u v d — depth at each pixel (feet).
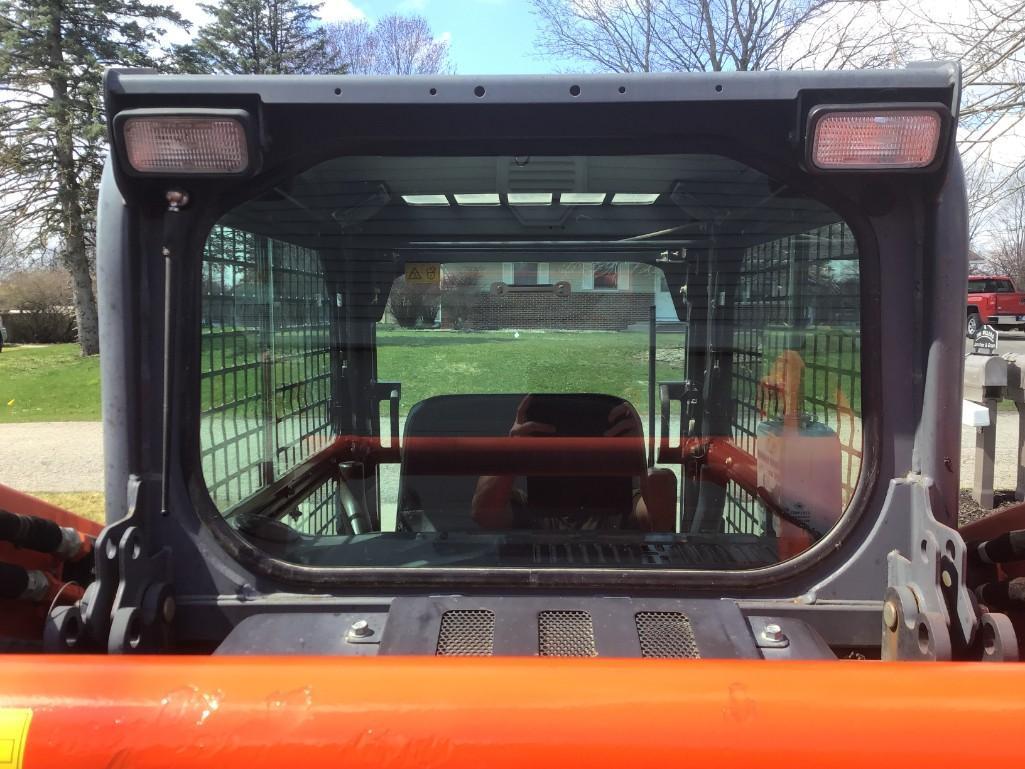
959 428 5.23
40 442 36.40
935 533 5.03
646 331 7.20
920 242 5.28
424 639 5.12
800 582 5.51
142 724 3.76
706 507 6.98
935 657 4.66
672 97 5.00
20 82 75.46
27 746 3.74
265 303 6.68
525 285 7.52
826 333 5.74
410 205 7.08
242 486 6.30
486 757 3.68
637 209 6.79
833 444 5.73
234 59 112.27
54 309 98.12
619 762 3.65
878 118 4.84
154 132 5.02
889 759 3.59
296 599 5.57
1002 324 97.09
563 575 5.57
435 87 5.02
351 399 7.80
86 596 5.00
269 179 5.42
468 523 7.00
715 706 3.72
